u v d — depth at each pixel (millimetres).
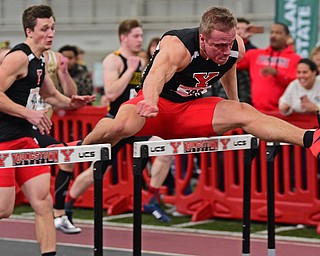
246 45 10594
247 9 24812
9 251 8266
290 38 10141
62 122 10852
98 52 27953
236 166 9805
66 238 8938
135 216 5594
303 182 9375
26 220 10102
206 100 6082
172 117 6059
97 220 5633
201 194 10062
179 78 5801
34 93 6660
